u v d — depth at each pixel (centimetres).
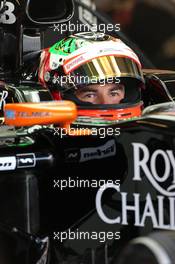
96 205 1020
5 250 1065
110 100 1150
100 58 1132
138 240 809
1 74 1253
